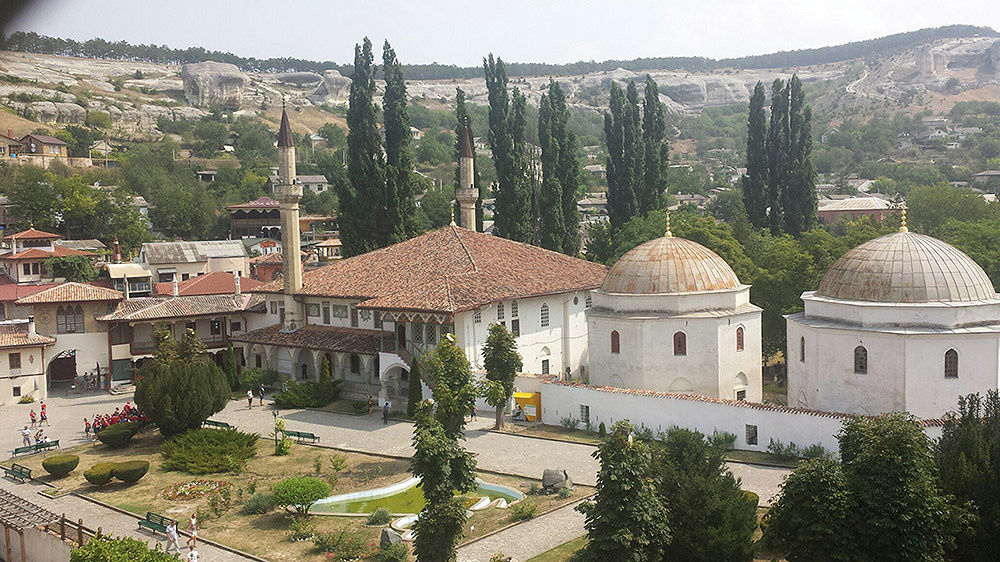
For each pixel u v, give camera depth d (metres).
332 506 40.62
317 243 129.25
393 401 61.09
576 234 90.62
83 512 40.88
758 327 54.78
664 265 53.00
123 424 54.25
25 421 61.00
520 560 32.50
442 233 69.81
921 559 25.98
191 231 152.25
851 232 79.75
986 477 28.73
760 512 35.62
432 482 32.84
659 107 96.44
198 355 57.56
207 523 38.38
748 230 86.88
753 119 92.56
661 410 48.16
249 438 50.34
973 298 42.56
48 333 70.38
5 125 178.75
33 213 127.31
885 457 26.78
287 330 69.25
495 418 55.44
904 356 41.62
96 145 187.50
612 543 28.44
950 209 103.44
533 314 63.66
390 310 57.84
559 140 88.62
